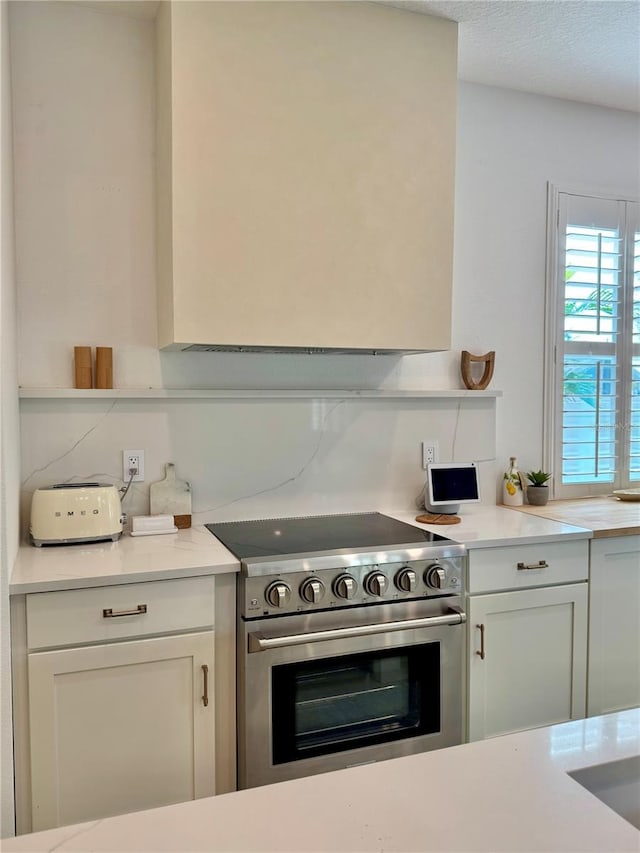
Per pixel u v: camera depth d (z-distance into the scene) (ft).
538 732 3.15
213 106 6.42
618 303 10.09
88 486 6.90
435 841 2.32
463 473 8.34
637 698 7.97
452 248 7.47
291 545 6.59
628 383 10.21
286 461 8.06
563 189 9.64
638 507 9.11
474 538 7.02
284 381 8.13
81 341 7.24
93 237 7.25
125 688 5.68
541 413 9.68
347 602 6.25
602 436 10.07
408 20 7.18
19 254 6.97
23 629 5.36
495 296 9.31
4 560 4.84
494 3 7.02
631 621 7.88
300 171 6.75
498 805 2.53
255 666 5.93
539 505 9.18
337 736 6.30
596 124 9.84
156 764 5.81
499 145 9.23
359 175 7.00
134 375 7.46
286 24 6.66
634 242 10.18
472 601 6.94
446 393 8.73
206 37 6.38
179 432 7.56
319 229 6.85
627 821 2.64
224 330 6.51
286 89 6.68
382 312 7.16
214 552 6.31
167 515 7.28
